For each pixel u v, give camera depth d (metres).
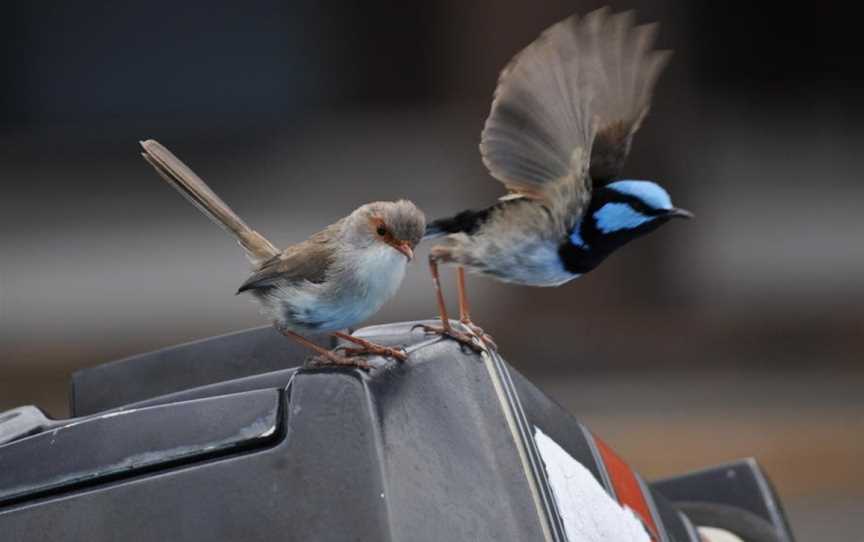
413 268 16.55
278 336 5.07
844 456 13.21
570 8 15.34
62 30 20.56
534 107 5.07
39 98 20.91
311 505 3.63
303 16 20.80
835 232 19.50
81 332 16.69
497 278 5.64
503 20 15.72
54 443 3.84
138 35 20.72
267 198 21.36
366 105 21.23
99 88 20.94
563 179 5.24
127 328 16.78
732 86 21.44
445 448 3.87
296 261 5.04
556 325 14.98
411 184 20.97
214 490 3.68
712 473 6.14
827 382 14.48
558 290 15.05
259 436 3.71
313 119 21.41
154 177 21.48
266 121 21.33
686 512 6.05
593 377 14.63
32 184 21.30
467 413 4.04
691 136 17.22
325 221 20.84
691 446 13.34
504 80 4.99
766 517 5.96
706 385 14.42
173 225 21.00
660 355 14.80
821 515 12.41
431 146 20.97
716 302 15.95
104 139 21.27
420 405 3.94
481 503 3.81
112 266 19.17
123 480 3.75
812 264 17.84
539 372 14.71
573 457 4.54
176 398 4.32
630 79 5.54
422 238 5.19
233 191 21.42
